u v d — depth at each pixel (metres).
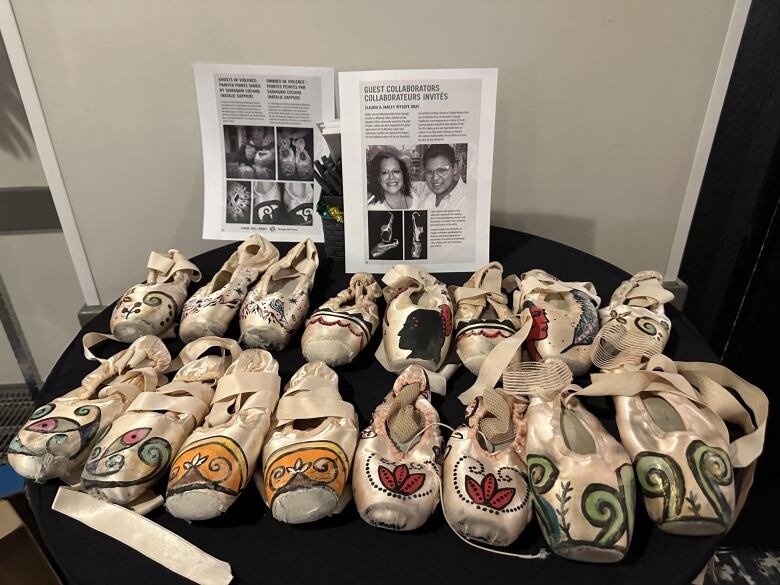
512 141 0.93
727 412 0.57
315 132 0.85
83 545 0.49
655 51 0.85
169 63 0.86
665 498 0.48
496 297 0.71
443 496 0.50
